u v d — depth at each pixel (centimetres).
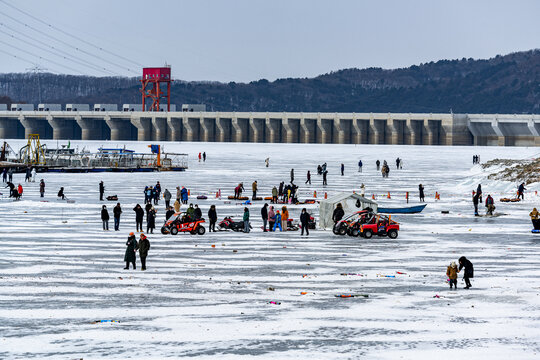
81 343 5156
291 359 4803
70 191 18375
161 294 6769
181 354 4906
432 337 5331
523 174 18750
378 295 6775
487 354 4891
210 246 9800
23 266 8106
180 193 15488
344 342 5200
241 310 6159
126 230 11362
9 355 4875
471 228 12038
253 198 16212
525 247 9912
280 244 10069
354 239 10669
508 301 6519
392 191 18775
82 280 7369
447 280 7512
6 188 19375
